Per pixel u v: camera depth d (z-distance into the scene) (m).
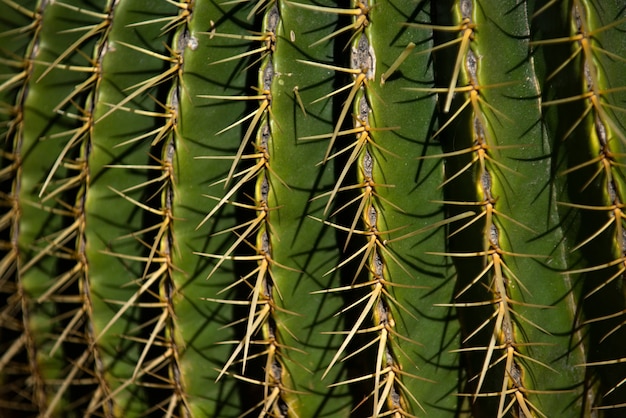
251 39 0.73
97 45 0.77
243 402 0.78
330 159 0.74
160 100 0.77
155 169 0.77
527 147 0.72
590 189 0.71
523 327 0.72
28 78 0.79
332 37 0.74
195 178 0.75
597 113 0.70
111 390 0.79
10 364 0.85
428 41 0.73
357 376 0.76
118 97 0.77
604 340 0.73
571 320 0.73
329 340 0.75
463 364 0.75
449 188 0.73
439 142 0.73
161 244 0.76
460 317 0.74
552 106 0.72
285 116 0.73
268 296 0.74
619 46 0.72
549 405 0.73
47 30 0.79
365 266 0.73
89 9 0.79
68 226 0.80
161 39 0.77
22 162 0.80
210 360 0.77
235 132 0.75
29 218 0.80
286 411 0.76
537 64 0.72
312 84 0.73
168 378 0.79
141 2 0.76
